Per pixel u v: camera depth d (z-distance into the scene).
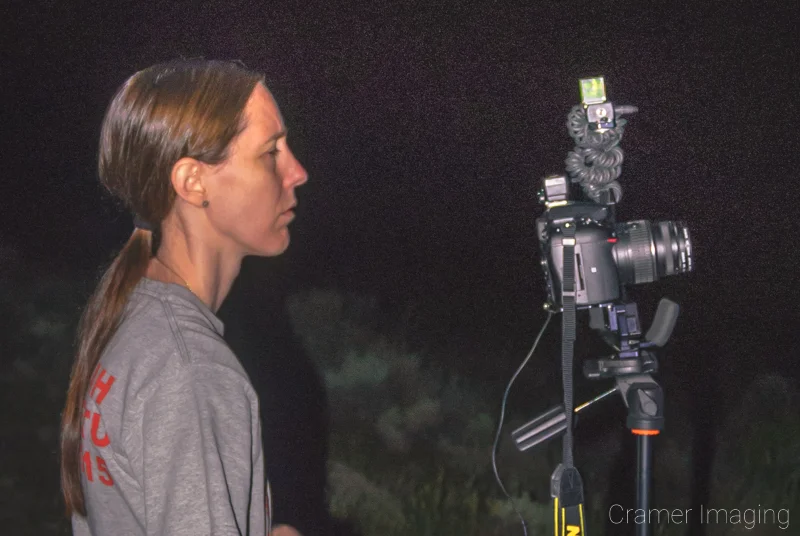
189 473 1.22
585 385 5.19
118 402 1.27
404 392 5.17
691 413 5.04
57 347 5.65
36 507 4.24
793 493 4.25
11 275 7.16
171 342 1.29
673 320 2.31
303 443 4.75
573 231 2.18
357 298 6.53
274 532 1.61
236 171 1.40
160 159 1.36
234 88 1.38
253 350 5.72
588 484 4.36
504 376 5.45
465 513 4.21
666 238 2.24
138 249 1.40
